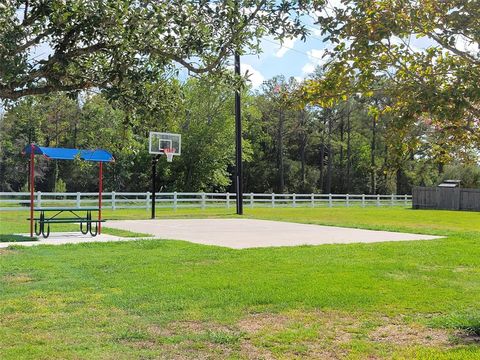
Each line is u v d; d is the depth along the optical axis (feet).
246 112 194.59
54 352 17.51
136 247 44.27
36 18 15.11
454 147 19.89
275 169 233.14
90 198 161.99
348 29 16.02
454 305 24.64
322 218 90.27
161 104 18.15
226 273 32.09
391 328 20.94
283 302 24.75
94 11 14.58
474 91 14.62
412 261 38.04
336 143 224.94
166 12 15.34
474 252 43.06
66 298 25.21
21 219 72.74
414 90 16.07
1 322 21.16
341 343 18.89
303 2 16.03
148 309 23.26
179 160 180.24
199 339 19.12
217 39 16.69
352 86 17.44
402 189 222.07
